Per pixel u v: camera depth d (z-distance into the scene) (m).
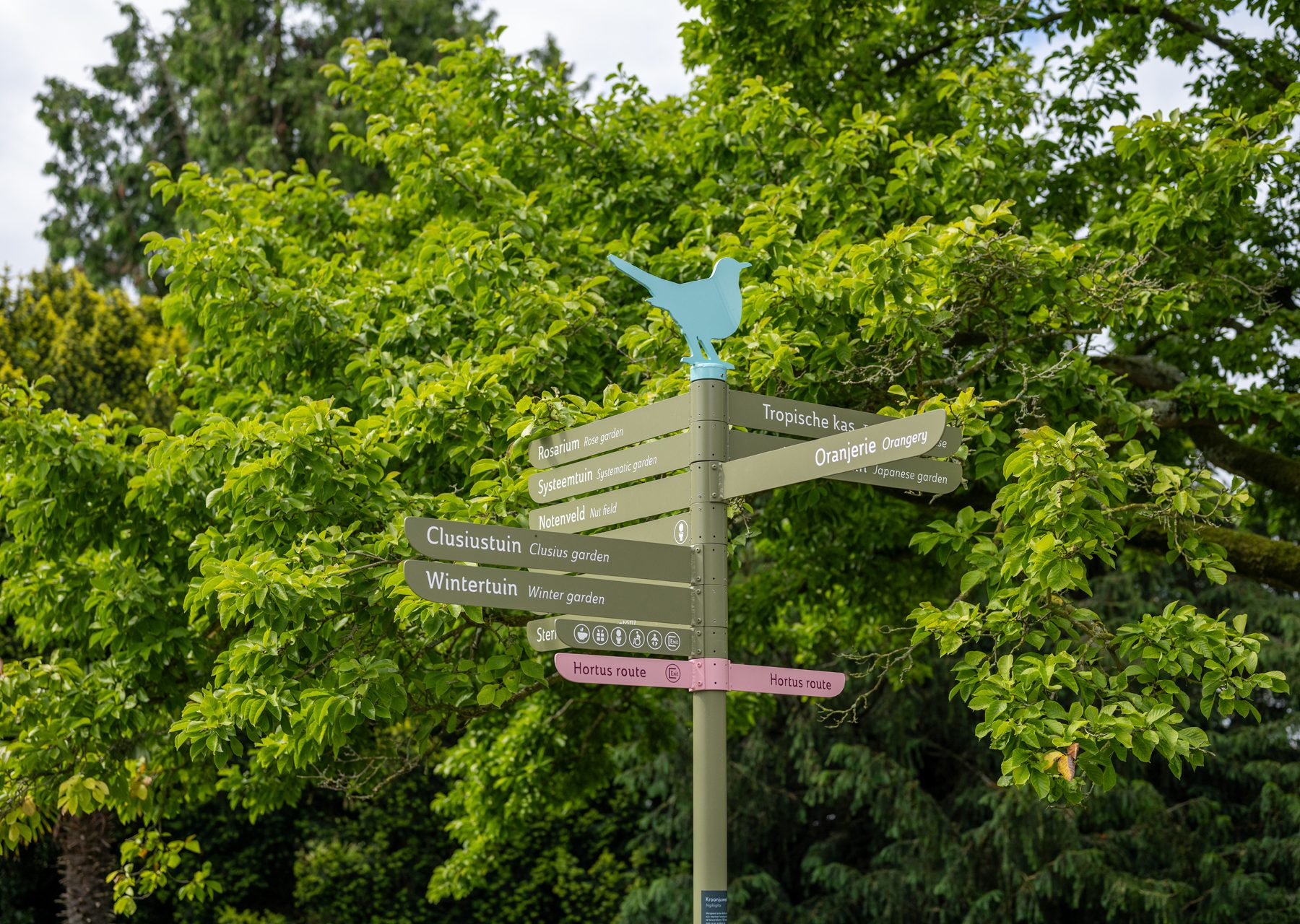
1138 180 10.04
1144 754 4.80
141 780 7.58
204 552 6.62
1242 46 10.02
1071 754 4.67
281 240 8.42
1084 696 4.98
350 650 5.84
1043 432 4.98
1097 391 7.38
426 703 6.19
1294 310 10.22
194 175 9.05
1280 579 7.79
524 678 5.92
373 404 7.19
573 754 10.95
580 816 18.45
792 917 17.56
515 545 3.90
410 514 6.22
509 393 6.68
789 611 12.66
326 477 6.02
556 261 8.23
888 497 9.16
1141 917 16.22
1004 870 16.19
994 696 4.96
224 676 6.66
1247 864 16.78
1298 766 16.70
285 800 8.65
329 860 17.30
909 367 6.82
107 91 26.58
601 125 9.63
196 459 6.46
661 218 9.24
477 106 9.59
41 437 7.35
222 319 7.60
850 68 10.37
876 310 6.21
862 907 17.73
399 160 8.75
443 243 8.26
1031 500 5.10
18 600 8.44
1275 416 8.47
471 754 11.19
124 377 16.78
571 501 4.63
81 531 7.88
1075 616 5.27
